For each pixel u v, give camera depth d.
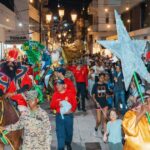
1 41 35.12
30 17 50.12
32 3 54.91
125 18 57.81
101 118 12.59
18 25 41.62
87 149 10.80
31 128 7.29
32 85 11.35
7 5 38.59
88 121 14.62
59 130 9.94
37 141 7.30
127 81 7.16
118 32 7.25
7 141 8.84
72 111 10.02
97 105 12.31
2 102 8.84
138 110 6.86
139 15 46.78
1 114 8.74
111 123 8.67
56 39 64.06
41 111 7.39
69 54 20.64
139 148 6.74
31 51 18.91
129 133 6.75
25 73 10.02
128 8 52.47
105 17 67.94
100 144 11.29
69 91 9.96
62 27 47.53
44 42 54.78
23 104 9.72
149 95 6.91
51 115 15.52
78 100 17.30
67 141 10.14
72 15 29.12
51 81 16.20
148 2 42.78
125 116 6.89
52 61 18.78
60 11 31.61
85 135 12.35
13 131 8.83
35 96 7.30
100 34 68.50
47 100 18.55
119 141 8.58
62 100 9.88
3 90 9.62
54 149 10.73
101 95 12.30
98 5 67.00
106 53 55.16
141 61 7.18
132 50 7.19
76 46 21.17
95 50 69.12
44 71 18.67
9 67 9.84
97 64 22.30
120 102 14.64
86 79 17.52
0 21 29.30
